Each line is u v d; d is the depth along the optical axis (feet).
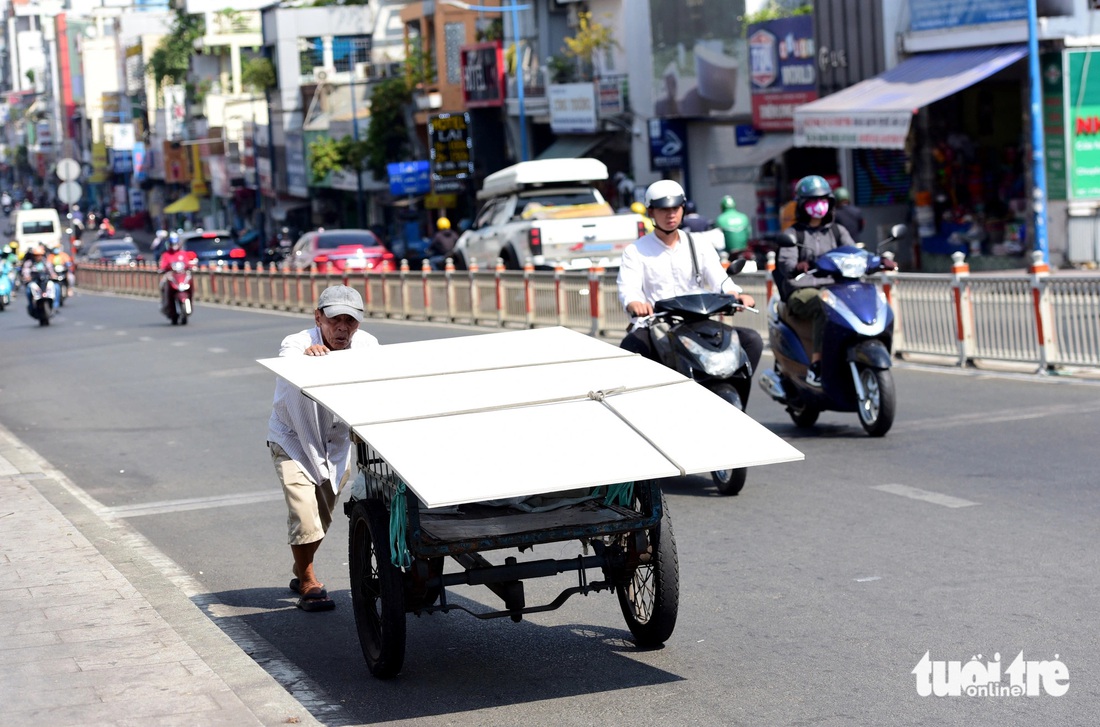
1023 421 39.22
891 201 106.63
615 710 18.48
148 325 106.52
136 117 394.11
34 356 83.87
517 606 20.13
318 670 21.15
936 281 52.80
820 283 38.27
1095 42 89.25
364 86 229.04
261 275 130.11
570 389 19.65
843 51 106.22
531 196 96.17
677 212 32.32
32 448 46.88
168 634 21.11
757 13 120.78
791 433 40.65
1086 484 30.76
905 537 27.14
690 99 127.24
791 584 24.32
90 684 18.72
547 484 16.61
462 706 19.01
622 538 20.39
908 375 50.83
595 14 148.05
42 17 536.83
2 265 148.97
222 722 17.11
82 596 23.59
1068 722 17.20
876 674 19.31
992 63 89.61
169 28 376.07
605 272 73.26
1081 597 22.35
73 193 145.48
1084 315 46.39
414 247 175.52
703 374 31.48
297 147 234.99
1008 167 100.68
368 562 20.56
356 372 20.56
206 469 40.50
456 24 181.88
